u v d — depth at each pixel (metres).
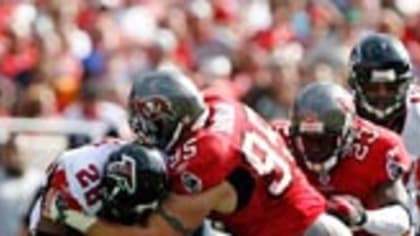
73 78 45.19
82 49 46.88
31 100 40.25
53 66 45.19
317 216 22.69
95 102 42.56
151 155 21.56
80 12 49.25
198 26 49.56
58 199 22.08
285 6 51.91
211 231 23.16
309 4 52.19
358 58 25.03
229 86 45.31
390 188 24.08
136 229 21.73
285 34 49.91
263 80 43.88
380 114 25.28
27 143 38.84
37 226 22.59
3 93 43.25
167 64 46.41
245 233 22.62
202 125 22.28
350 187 24.05
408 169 24.53
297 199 22.64
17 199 36.97
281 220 22.52
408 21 50.22
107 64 46.44
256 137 22.61
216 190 21.98
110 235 21.83
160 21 50.25
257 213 22.45
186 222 21.91
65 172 22.08
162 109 22.06
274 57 46.72
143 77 22.38
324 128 22.91
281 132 24.28
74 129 39.19
